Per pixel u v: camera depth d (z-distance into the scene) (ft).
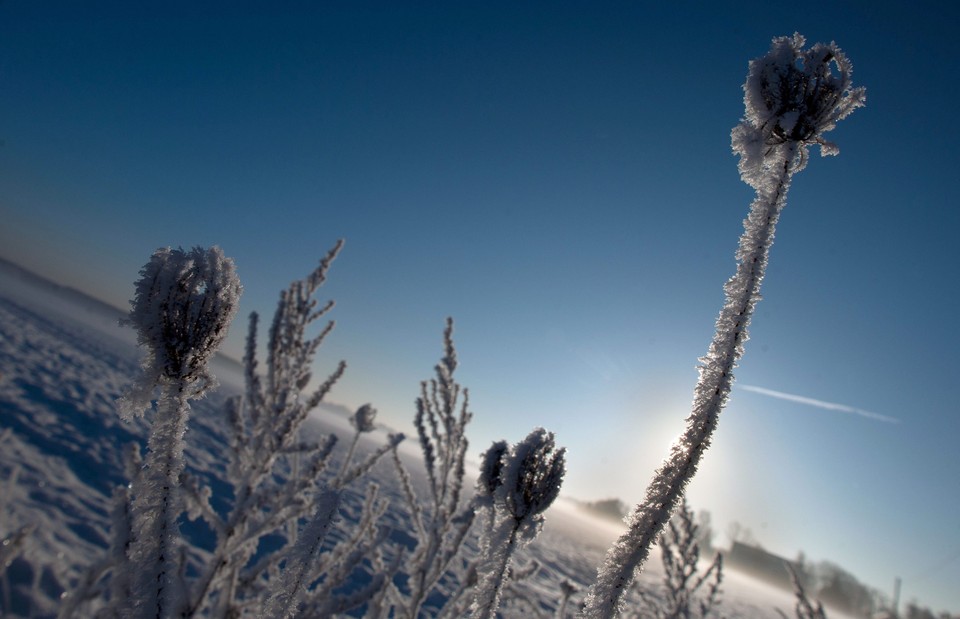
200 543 18.98
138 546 2.67
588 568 53.78
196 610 5.81
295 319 8.58
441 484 8.30
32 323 71.36
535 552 51.26
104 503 19.42
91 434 27.89
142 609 2.59
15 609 11.07
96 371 51.67
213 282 2.83
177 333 2.72
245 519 6.80
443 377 8.94
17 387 32.19
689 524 13.23
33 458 21.29
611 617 2.48
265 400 8.16
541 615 8.80
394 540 29.37
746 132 2.89
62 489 19.24
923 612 65.72
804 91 2.82
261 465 7.53
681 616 12.21
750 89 2.95
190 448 35.40
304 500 7.20
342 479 7.67
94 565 3.87
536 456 3.95
